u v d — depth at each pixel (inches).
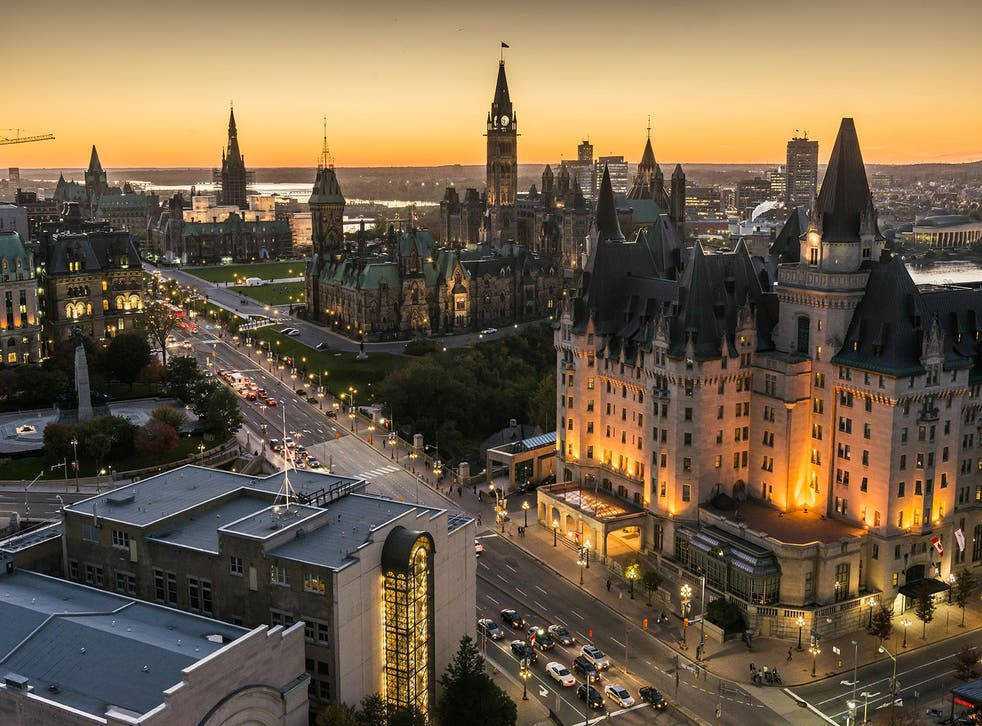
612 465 7106.3
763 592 5654.5
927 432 5738.2
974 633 5644.7
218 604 4397.1
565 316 7190.0
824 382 6117.1
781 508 6353.3
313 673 4224.9
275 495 4928.6
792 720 4815.5
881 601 5807.1
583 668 5236.2
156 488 5142.7
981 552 6230.3
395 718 4158.5
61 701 3543.3
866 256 6018.7
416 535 4345.5
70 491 7391.7
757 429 6466.5
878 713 4854.8
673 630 5762.8
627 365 6752.0
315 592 4136.3
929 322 5826.8
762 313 6574.8
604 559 6550.2
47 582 4539.9
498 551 6825.8
